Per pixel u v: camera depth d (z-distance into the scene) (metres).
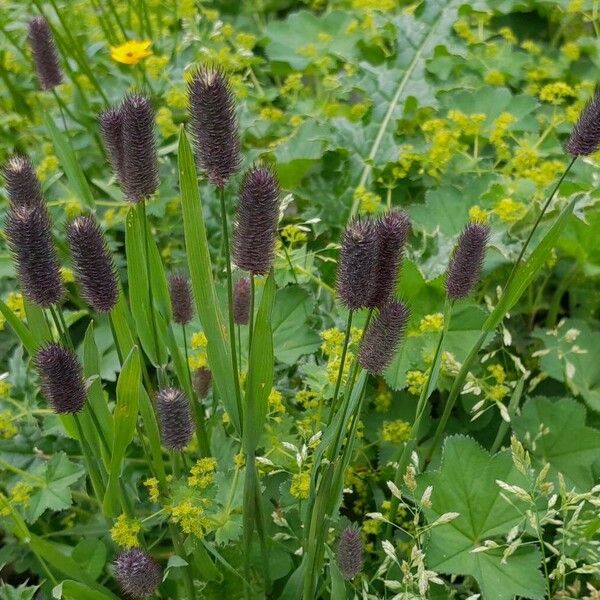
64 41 0.54
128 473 0.44
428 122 0.53
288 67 0.64
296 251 0.46
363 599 0.38
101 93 0.54
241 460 0.39
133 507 0.41
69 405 0.33
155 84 0.59
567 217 0.35
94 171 0.57
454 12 0.60
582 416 0.44
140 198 0.34
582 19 0.68
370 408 0.46
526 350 0.49
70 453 0.45
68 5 0.62
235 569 0.40
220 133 0.31
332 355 0.42
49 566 0.43
